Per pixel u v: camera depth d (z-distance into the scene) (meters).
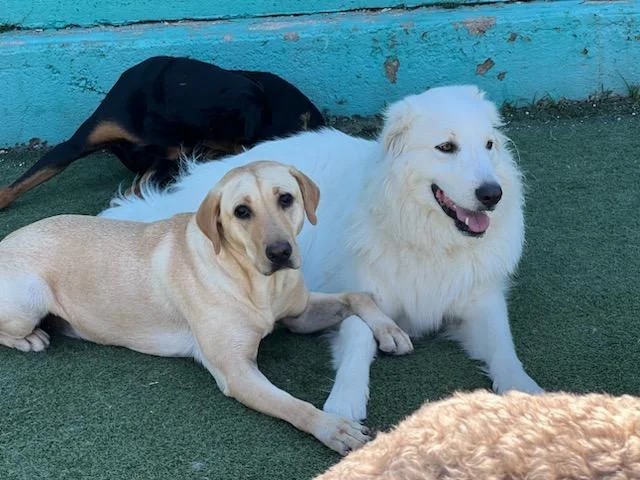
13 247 3.43
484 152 3.19
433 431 1.26
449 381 3.11
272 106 5.23
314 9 5.97
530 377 3.06
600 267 3.89
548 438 1.18
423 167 3.23
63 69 5.61
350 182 3.73
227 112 5.00
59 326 3.54
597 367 3.13
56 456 2.74
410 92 5.91
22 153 5.72
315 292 3.53
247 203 2.95
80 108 5.75
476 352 3.28
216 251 2.96
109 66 5.65
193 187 4.14
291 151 4.09
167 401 3.03
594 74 5.91
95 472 2.66
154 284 3.24
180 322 3.25
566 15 5.75
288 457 2.69
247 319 3.06
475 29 5.75
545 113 5.85
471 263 3.39
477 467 1.16
